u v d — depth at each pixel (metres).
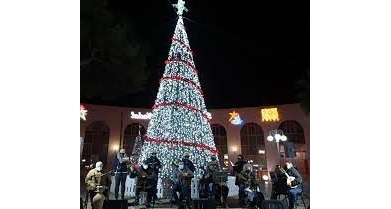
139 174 7.98
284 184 7.75
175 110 11.66
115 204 6.67
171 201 8.42
